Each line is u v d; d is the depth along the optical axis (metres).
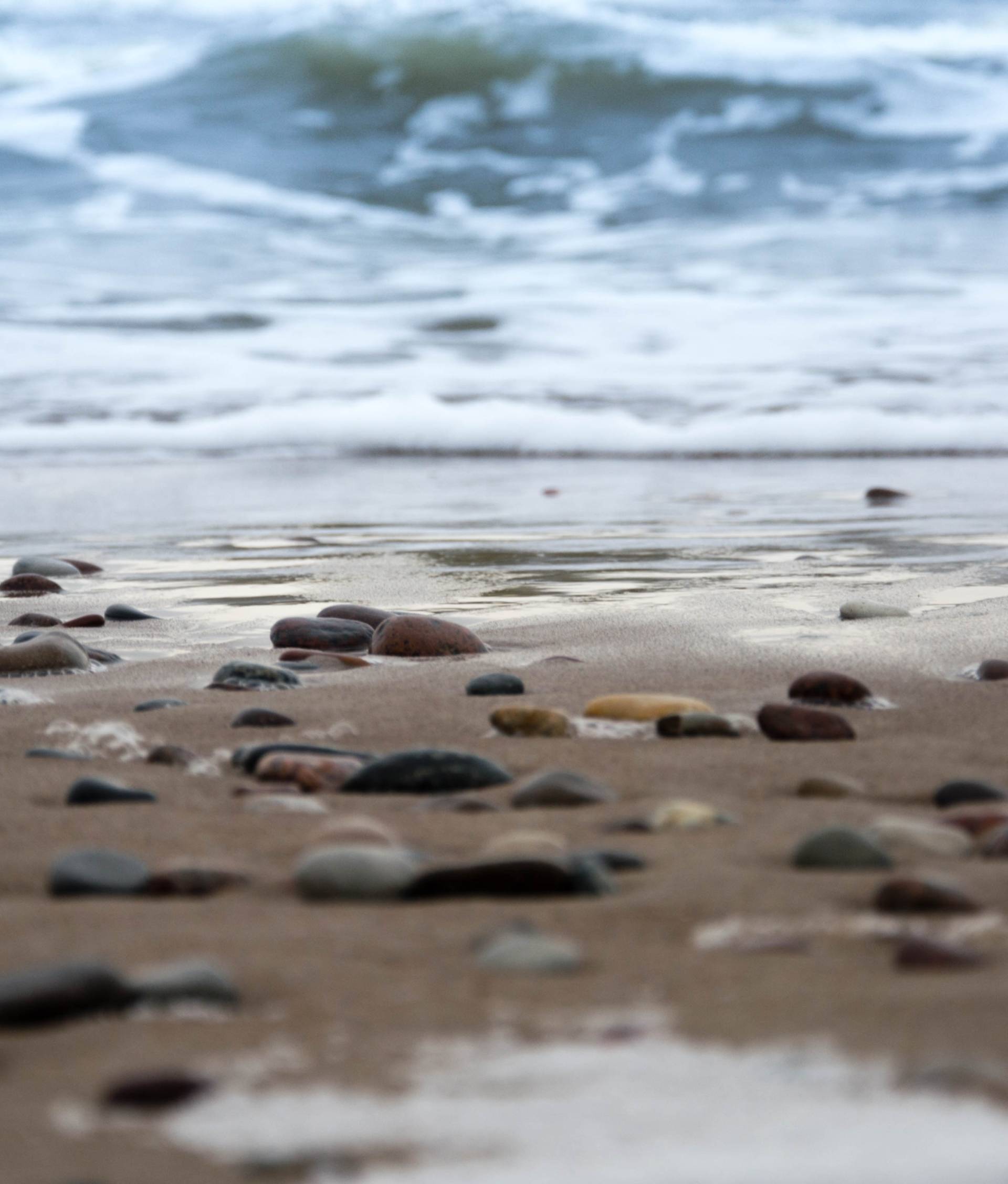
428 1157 0.95
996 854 1.96
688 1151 0.95
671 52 29.91
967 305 16.42
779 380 13.04
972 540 6.45
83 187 24.53
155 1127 1.02
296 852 2.03
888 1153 0.92
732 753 2.77
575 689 3.46
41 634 4.00
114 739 2.89
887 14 32.34
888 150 25.95
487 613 4.75
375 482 9.66
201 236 21.80
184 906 1.72
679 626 4.36
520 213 24.22
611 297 17.58
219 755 2.78
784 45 30.89
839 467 10.16
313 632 4.23
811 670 3.66
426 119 28.09
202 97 28.98
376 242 21.95
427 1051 1.17
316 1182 0.92
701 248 20.67
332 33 30.97
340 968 1.44
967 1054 1.12
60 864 1.85
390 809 2.37
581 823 2.21
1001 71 29.17
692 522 7.40
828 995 1.31
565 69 29.48
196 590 5.45
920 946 1.43
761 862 1.94
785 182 24.80
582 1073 1.11
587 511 7.99
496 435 11.53
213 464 10.81
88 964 1.30
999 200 22.91
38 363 14.15
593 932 1.59
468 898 1.75
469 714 3.18
